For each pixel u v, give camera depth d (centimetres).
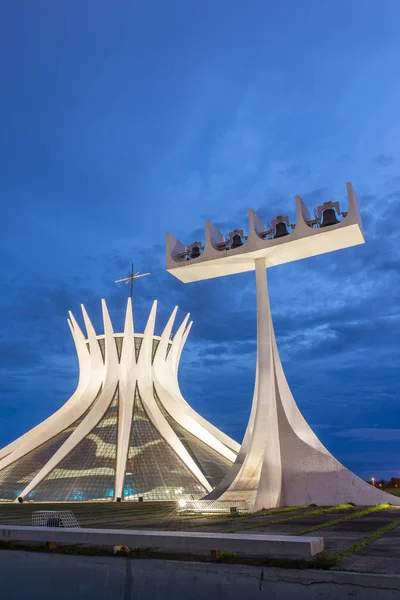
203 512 2131
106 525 1578
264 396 2534
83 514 2116
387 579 616
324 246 2608
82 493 3331
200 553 804
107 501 3253
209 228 2816
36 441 4016
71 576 805
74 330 4612
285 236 2566
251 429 2581
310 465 2459
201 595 710
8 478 3662
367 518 1744
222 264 2798
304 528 1430
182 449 3744
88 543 904
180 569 735
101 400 4159
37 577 824
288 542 700
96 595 772
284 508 2244
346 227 2397
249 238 2669
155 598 735
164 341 4534
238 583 694
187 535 757
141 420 4078
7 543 928
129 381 4259
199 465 3734
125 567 773
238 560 739
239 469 2512
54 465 3566
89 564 802
